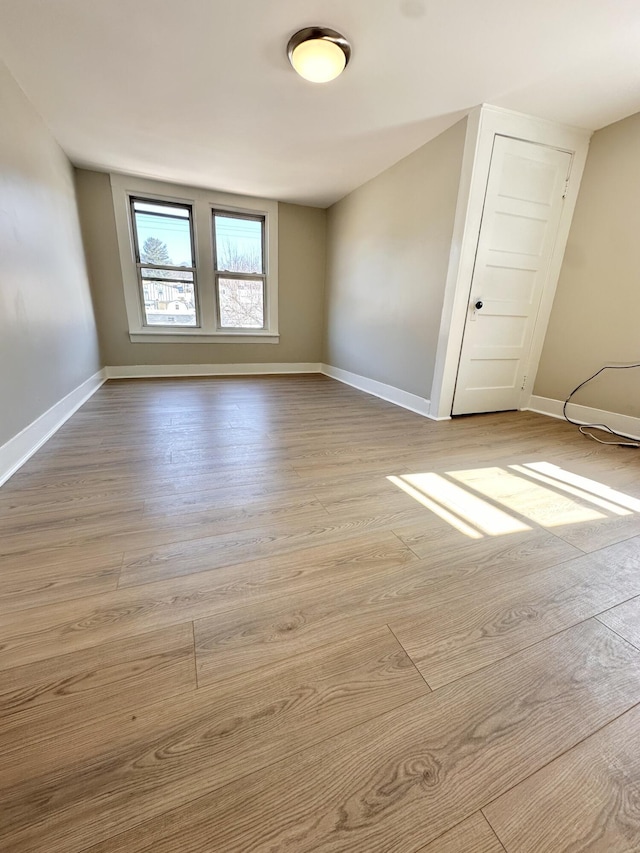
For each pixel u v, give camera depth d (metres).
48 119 2.46
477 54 1.79
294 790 0.57
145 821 0.53
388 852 0.50
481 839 0.52
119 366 4.05
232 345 4.46
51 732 0.64
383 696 0.72
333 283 4.41
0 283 1.72
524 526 1.35
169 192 3.72
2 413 1.65
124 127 2.58
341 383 4.16
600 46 1.71
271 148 2.85
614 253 2.46
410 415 2.86
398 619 0.91
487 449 2.13
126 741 0.63
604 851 0.51
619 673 0.78
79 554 1.12
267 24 1.65
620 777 0.60
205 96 2.20
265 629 0.87
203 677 0.75
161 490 1.54
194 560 1.11
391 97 2.16
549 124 2.40
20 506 1.39
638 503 1.54
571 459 2.00
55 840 0.50
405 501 1.51
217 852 0.50
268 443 2.15
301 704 0.70
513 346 2.87
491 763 0.61
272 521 1.33
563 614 0.94
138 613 0.90
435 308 2.71
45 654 0.79
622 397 2.47
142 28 1.68
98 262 3.69
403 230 3.02
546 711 0.70
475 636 0.86
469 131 2.29
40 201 2.33
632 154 2.33
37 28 1.68
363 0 1.49
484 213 2.43
